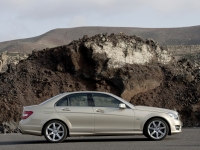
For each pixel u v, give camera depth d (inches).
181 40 6717.5
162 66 1298.0
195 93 1178.0
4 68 2064.5
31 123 584.7
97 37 1291.8
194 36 6855.3
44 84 1202.6
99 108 589.9
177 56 3351.4
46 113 586.6
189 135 682.8
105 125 586.6
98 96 600.1
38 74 1240.8
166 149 475.8
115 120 585.9
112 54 1244.5
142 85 1219.9
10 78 1226.6
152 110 592.7
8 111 1063.0
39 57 1320.1
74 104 594.2
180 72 1285.7
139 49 1284.4
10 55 2723.9
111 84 1238.9
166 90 1214.9
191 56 3292.3
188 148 482.6
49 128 584.1
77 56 1250.6
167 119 588.4
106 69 1222.3
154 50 1320.1
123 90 1197.7
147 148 488.7
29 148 518.0
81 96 599.8
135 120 586.2
